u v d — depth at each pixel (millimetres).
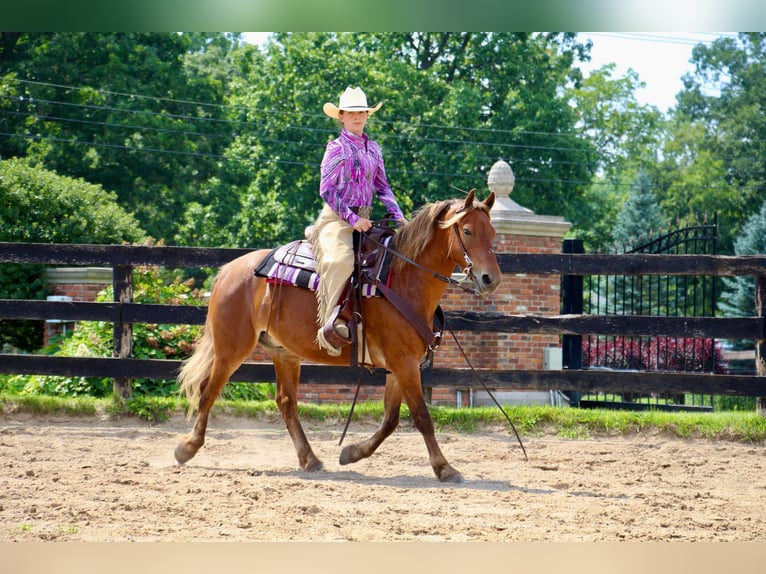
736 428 10562
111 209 21000
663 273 10938
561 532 5879
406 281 7836
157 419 11203
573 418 10930
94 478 7527
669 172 57500
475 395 14664
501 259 11039
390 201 8375
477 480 7996
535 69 37594
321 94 35469
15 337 19297
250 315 8625
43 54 37312
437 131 35719
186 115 40656
